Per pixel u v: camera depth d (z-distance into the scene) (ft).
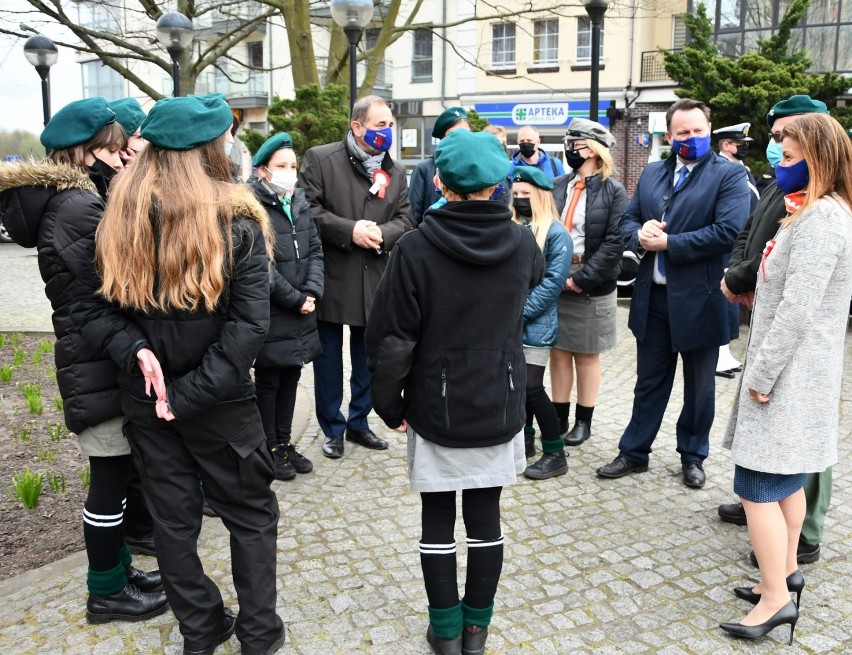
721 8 65.00
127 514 11.18
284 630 9.14
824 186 8.85
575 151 15.03
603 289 15.47
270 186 13.47
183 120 7.64
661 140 53.98
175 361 7.98
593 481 14.30
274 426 14.14
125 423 8.54
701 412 13.93
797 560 11.17
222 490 8.45
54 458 15.42
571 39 75.92
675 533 12.23
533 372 14.11
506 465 8.72
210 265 7.54
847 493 13.66
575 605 10.15
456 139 8.36
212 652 8.82
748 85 37.14
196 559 8.66
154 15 43.65
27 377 21.62
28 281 41.91
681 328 13.44
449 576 8.82
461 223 8.21
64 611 9.86
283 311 13.58
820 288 8.71
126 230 7.60
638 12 71.10
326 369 15.37
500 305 8.49
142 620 9.64
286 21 42.70
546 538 12.03
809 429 9.06
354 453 15.69
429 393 8.52
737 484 9.53
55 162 8.86
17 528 12.41
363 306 15.05
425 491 8.61
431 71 85.35
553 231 13.73
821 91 36.50
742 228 12.89
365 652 9.08
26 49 43.21
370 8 25.86
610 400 19.61
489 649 9.19
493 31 80.33
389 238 14.90
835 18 60.85
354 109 14.87
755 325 9.50
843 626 9.68
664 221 13.66
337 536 12.06
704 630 9.61
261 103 94.99
